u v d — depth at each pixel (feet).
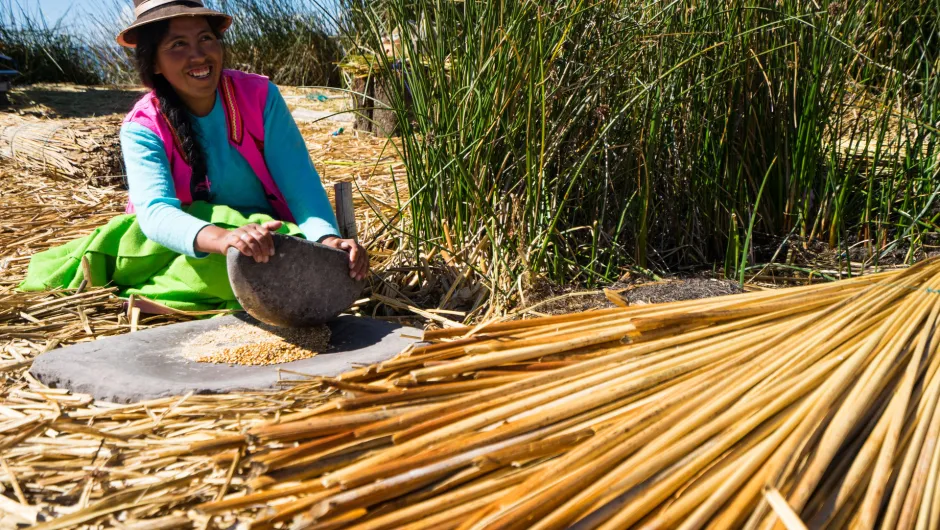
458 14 8.55
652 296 7.72
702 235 9.21
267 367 6.19
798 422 4.09
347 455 4.29
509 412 4.38
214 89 7.30
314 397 5.53
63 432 5.28
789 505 3.62
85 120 17.16
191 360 6.33
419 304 8.12
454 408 4.52
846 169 9.82
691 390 4.36
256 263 6.34
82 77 27.48
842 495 3.75
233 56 27.91
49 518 4.39
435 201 8.78
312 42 26.94
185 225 6.81
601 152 8.65
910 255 8.69
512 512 3.60
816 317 5.06
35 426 5.29
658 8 9.00
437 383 4.98
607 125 8.18
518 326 5.72
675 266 9.12
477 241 8.55
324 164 14.46
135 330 7.21
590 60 8.51
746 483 3.80
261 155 7.82
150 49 7.01
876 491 3.72
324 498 3.88
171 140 7.40
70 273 8.09
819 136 9.31
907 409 4.22
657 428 4.06
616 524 3.61
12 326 7.20
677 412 4.16
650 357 4.83
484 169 8.31
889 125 11.51
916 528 3.58
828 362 4.50
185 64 6.99
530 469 4.02
